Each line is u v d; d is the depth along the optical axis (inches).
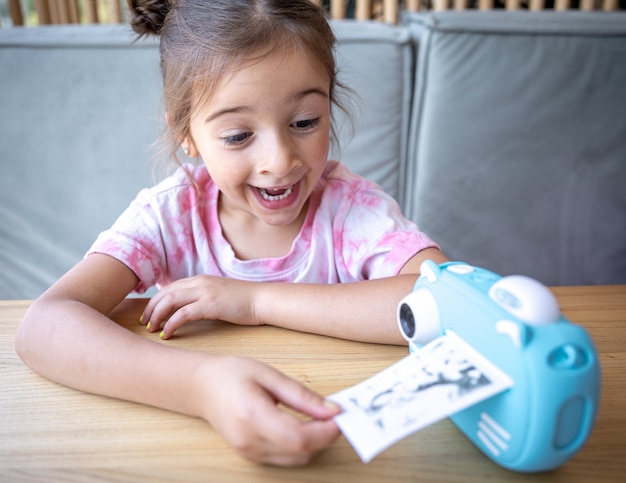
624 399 20.1
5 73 56.9
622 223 61.9
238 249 34.3
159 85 56.6
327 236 34.0
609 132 59.5
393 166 59.7
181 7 29.1
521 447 15.4
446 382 16.1
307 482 16.6
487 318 16.3
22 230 59.9
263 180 27.7
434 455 17.7
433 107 58.4
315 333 25.3
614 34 57.5
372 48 57.1
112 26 57.7
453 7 66.6
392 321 24.1
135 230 31.4
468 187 60.2
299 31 26.8
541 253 62.3
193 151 31.9
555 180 60.4
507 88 57.9
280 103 26.1
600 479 16.6
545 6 67.1
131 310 28.1
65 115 57.5
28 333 23.0
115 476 16.9
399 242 30.6
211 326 26.1
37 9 63.6
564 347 15.0
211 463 17.4
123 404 20.6
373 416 15.5
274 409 16.9
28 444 18.3
